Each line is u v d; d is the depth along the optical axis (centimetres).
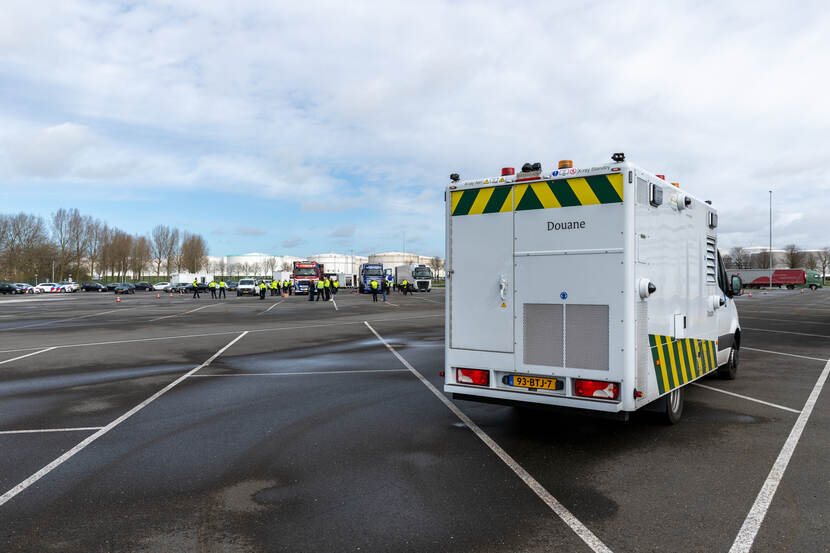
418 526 381
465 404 756
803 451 545
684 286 656
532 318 563
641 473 486
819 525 379
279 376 965
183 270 11369
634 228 516
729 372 917
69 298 5112
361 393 826
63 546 353
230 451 552
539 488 452
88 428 636
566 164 550
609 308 521
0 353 1256
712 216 775
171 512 406
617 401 519
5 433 615
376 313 2614
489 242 590
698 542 356
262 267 15500
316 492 444
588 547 350
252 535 368
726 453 540
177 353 1251
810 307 3131
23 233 8994
